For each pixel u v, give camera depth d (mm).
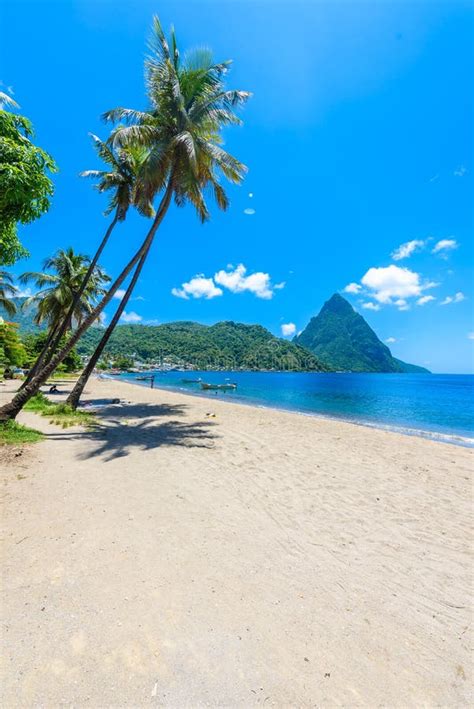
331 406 25312
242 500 5082
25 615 2471
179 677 2039
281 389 46625
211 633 2404
